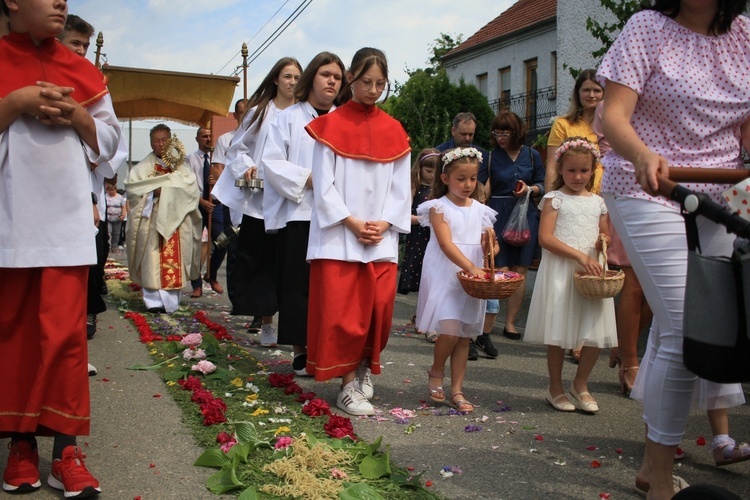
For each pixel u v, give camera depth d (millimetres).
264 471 3654
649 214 3238
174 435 4238
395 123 5172
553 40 23219
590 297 4812
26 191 3346
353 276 4891
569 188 5223
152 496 3428
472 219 5176
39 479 3600
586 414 4977
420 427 4621
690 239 2699
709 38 3305
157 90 10523
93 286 6805
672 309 3186
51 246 3355
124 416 4578
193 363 5855
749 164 4980
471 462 4004
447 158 5203
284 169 5781
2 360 3416
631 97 3252
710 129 3299
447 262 5133
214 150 10328
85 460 3857
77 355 3430
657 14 3336
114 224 21625
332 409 4965
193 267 9984
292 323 5703
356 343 4895
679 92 3264
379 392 5453
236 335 7504
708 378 2607
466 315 4988
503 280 4766
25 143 3350
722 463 3963
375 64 4938
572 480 3770
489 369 6320
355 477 3598
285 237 5812
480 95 19703
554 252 4988
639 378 3768
